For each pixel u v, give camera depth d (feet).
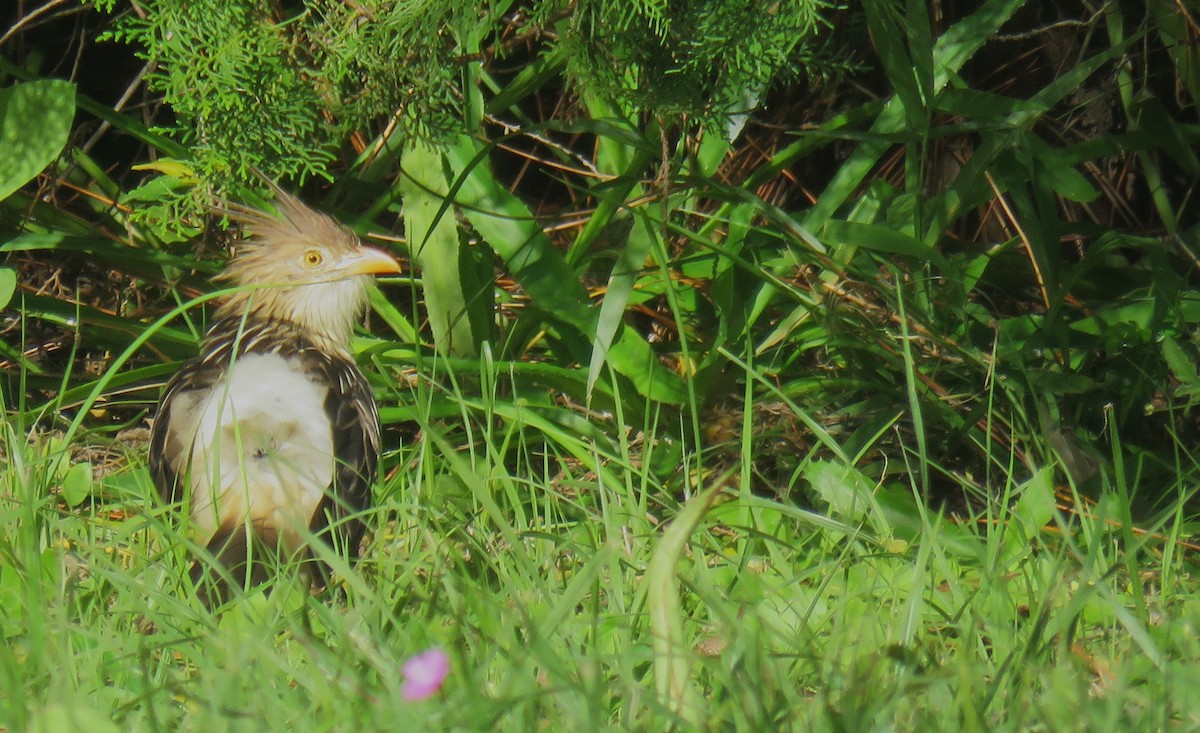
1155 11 34.06
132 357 35.01
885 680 17.67
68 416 34.88
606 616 19.39
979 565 24.02
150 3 30.96
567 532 25.23
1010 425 29.09
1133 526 26.21
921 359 31.63
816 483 26.86
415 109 27.27
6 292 30.58
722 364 30.96
